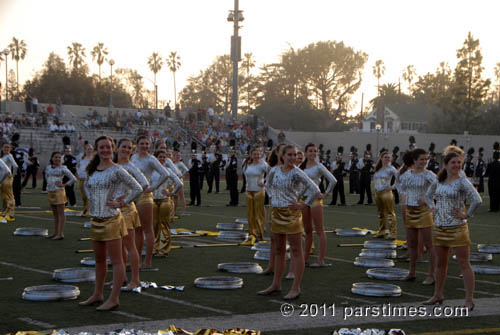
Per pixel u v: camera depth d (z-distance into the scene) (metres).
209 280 9.05
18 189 21.42
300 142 57.06
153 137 44.72
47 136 41.66
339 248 13.16
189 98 111.31
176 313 7.39
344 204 23.84
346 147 55.66
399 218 19.59
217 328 6.71
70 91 74.00
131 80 118.50
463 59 68.81
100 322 6.92
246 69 109.31
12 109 47.06
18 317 7.10
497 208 22.14
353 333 6.29
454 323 7.06
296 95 92.06
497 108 71.62
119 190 8.04
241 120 56.75
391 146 54.28
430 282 9.45
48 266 10.49
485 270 10.36
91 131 44.75
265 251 11.62
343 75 91.75
